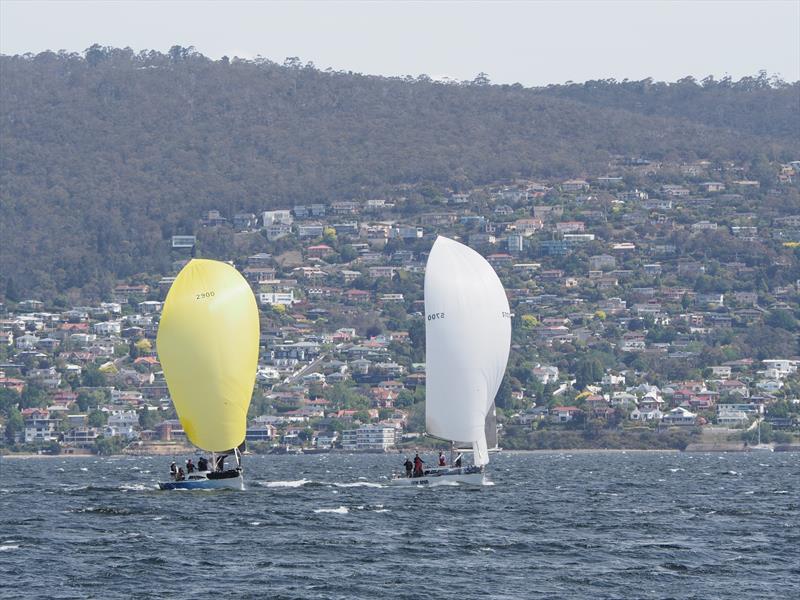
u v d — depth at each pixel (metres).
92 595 189.25
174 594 189.88
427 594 190.25
